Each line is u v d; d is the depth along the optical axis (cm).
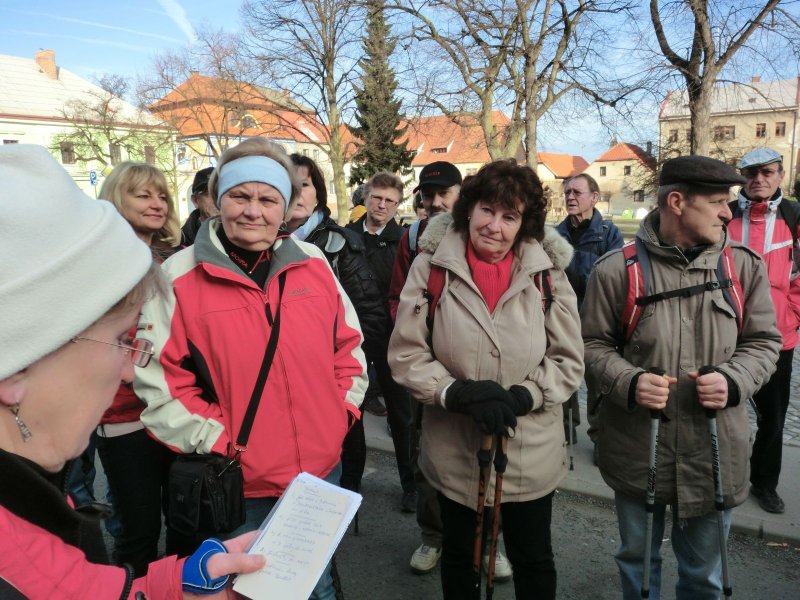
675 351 195
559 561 288
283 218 195
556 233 205
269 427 175
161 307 178
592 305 214
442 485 199
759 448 318
